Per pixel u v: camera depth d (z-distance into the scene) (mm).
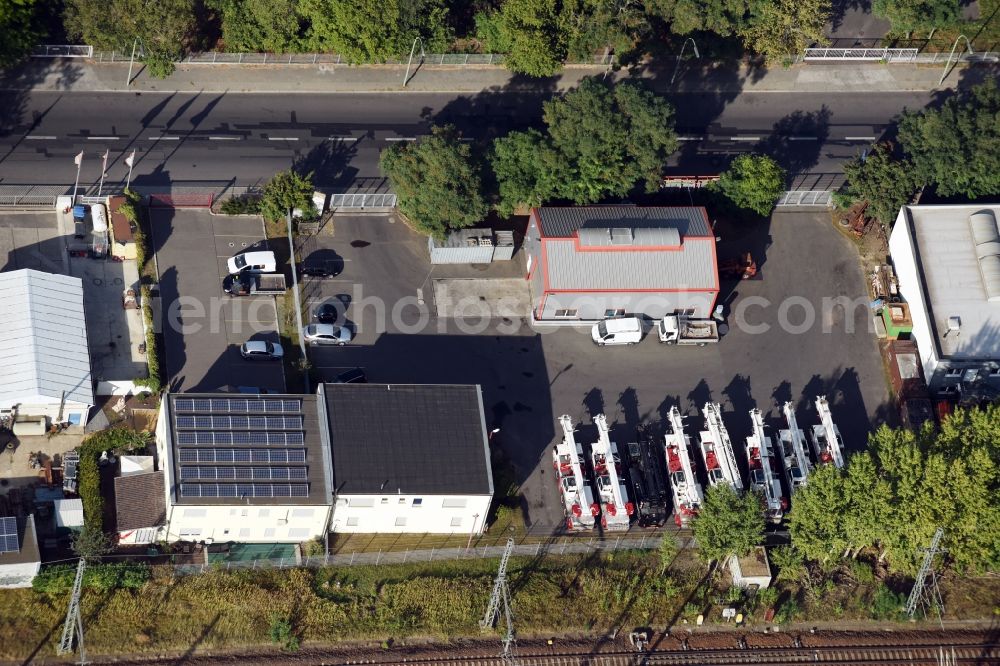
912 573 142125
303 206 157250
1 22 158000
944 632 142625
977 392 153875
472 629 137625
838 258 165250
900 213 162000
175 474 134500
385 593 138750
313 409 141000
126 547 137625
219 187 160625
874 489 137000
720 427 148750
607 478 145625
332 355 152125
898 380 156750
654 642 139125
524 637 138000
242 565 138250
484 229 158625
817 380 157500
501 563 132125
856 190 163125
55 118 162750
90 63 166500
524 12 163875
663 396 154625
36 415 141250
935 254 159750
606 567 143000
